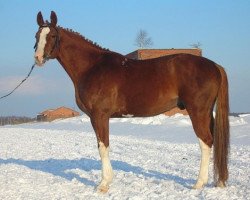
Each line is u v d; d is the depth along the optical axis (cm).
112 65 887
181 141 2028
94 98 880
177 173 1083
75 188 921
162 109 876
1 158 1471
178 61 854
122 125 3092
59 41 915
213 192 812
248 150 1538
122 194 843
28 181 1003
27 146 1869
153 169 1162
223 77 859
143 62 888
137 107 874
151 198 799
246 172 1068
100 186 871
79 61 912
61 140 2139
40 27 917
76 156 1507
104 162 880
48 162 1355
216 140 846
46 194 867
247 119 2862
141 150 1630
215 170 848
